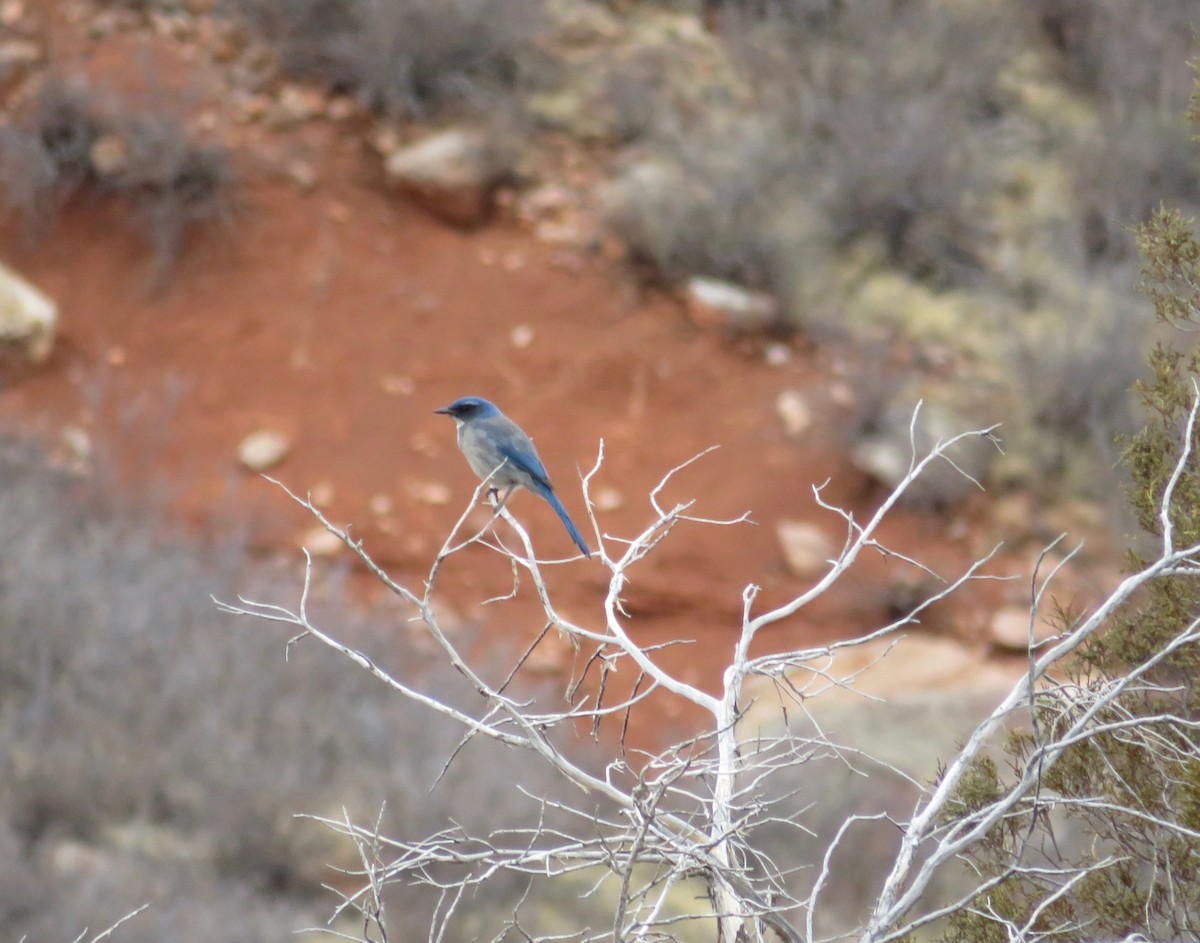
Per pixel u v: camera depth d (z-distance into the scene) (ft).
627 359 100.83
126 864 58.90
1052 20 130.52
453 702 73.00
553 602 88.07
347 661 73.26
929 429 96.84
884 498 95.55
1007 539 93.71
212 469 91.25
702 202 107.86
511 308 102.99
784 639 87.30
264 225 103.81
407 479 93.09
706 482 95.09
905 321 105.91
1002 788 39.81
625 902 26.40
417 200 107.65
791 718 75.66
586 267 106.01
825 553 91.91
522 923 58.95
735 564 91.04
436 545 89.86
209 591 75.61
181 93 107.14
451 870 60.75
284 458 92.84
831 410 98.84
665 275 106.11
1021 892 40.16
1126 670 41.29
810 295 106.22
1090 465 97.09
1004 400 100.53
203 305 99.96
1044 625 87.40
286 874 60.90
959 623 88.17
